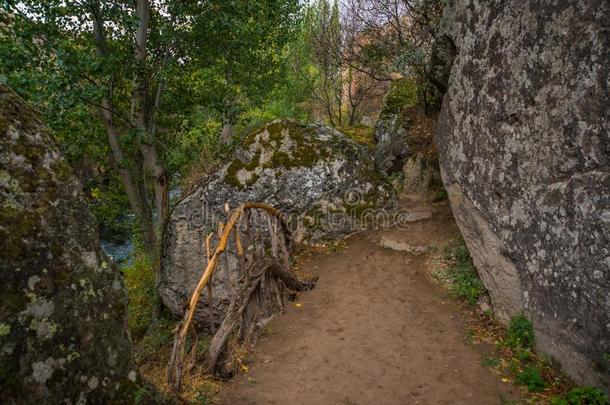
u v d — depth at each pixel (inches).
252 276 180.5
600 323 122.1
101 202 495.8
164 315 328.5
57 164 82.9
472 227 196.9
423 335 177.2
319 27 655.8
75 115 321.4
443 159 222.2
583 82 125.9
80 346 80.3
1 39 273.3
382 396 137.3
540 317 150.2
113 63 310.3
